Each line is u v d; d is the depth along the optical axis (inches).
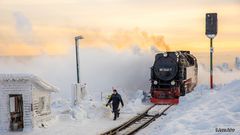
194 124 628.4
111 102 991.6
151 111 1002.1
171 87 1200.2
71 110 924.0
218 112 676.7
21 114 802.2
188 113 724.7
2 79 784.9
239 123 587.2
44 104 842.8
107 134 729.6
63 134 747.4
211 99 840.9
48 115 853.8
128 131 762.8
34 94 798.5
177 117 730.8
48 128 808.9
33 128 786.2
